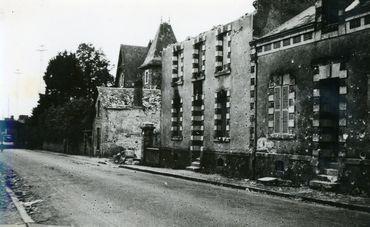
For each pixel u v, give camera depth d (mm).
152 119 45156
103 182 18906
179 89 28969
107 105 44094
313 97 17031
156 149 30297
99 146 45094
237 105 22266
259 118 20359
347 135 15422
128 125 44375
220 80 24047
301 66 17766
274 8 21703
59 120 53188
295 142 17953
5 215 11164
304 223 10281
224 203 13211
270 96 19594
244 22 21906
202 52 26266
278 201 13875
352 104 15273
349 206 12586
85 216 11008
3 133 74188
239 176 21578
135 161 33156
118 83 59844
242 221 10422
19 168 26766
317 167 16641
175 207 12367
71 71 68125
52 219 10641
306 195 14570
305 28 17422
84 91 69812
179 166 28172
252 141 20703
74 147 54375
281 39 18953
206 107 25516
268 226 9891
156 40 48875
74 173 23500
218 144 23922
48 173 23344
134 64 56375
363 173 14680
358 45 15102
